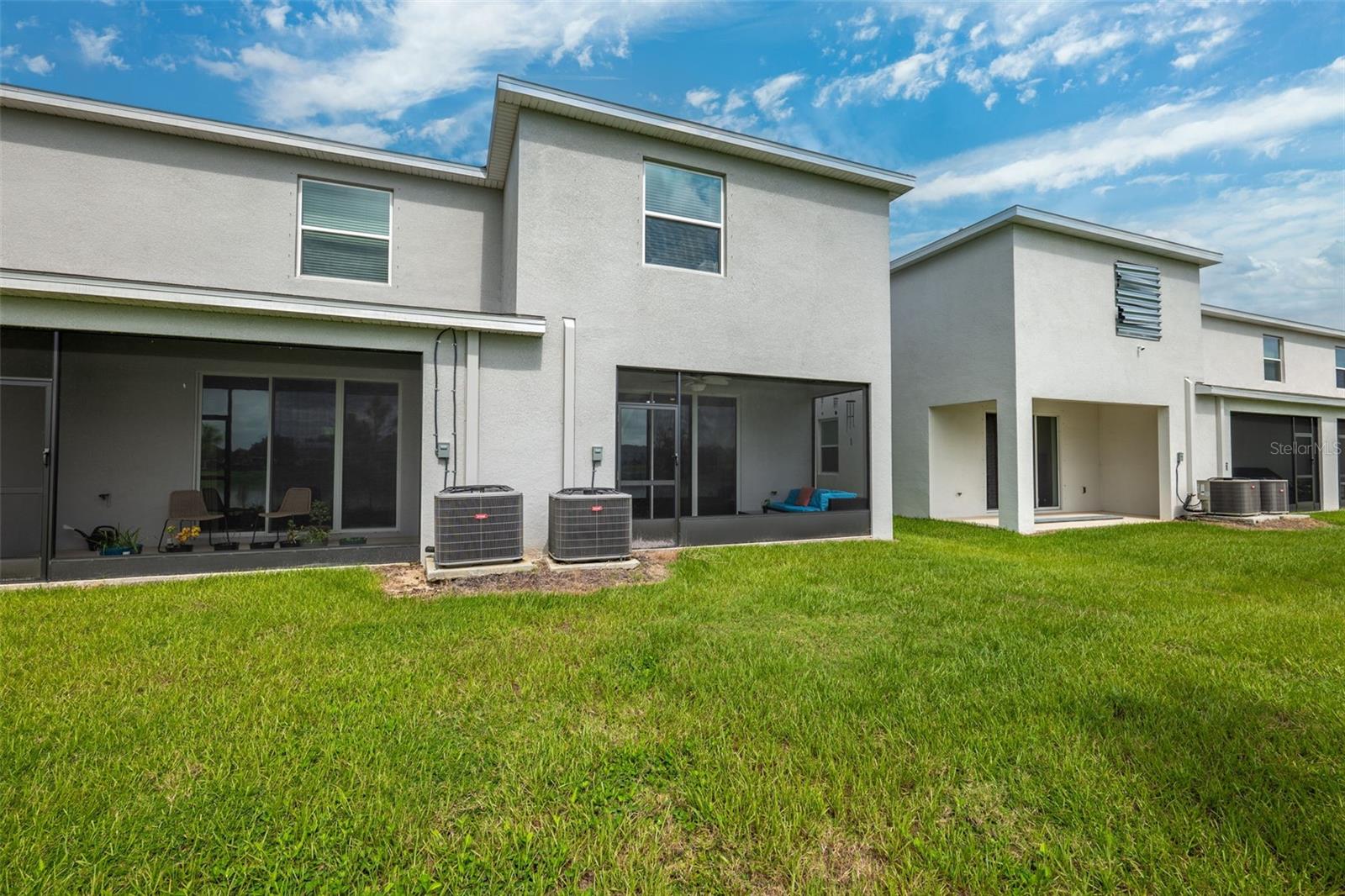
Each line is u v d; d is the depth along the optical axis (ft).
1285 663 11.96
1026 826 6.91
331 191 25.76
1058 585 19.42
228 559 20.08
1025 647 13.03
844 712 9.69
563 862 6.31
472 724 9.23
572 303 24.07
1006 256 34.12
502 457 22.97
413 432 29.58
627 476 27.32
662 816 7.03
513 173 25.04
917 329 39.91
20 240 21.83
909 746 8.59
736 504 34.81
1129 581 20.20
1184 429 39.60
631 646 12.90
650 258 25.81
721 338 26.63
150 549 24.86
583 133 24.48
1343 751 8.48
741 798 7.27
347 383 28.86
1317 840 6.57
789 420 36.45
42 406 24.41
